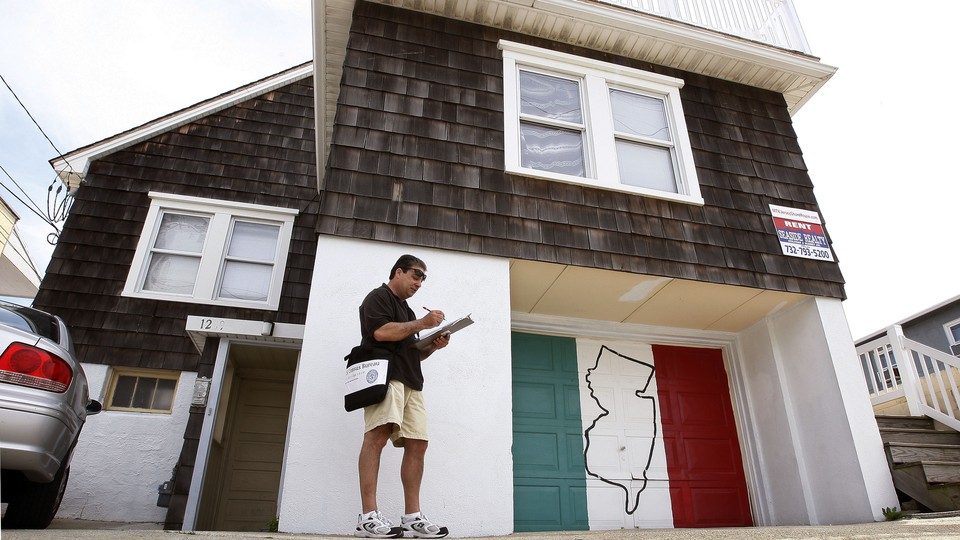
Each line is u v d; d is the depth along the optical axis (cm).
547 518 535
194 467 507
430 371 427
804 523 538
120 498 616
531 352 605
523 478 545
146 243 741
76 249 721
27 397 267
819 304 559
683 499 581
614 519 552
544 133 580
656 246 534
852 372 534
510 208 507
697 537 271
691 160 595
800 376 567
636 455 588
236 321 547
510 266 502
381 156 493
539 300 573
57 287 694
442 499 390
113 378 674
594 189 545
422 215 479
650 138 609
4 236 812
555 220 514
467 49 576
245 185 810
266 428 744
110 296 702
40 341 285
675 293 559
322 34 579
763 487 588
